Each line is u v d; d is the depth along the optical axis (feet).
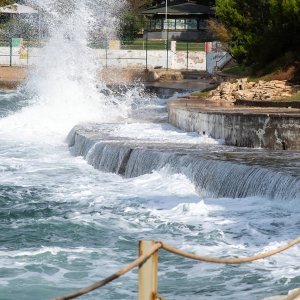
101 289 45.32
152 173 76.64
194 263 50.16
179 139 91.25
